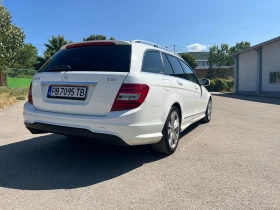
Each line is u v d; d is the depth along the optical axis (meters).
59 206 2.58
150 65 3.92
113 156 4.17
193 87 5.47
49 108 3.73
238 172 3.51
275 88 21.94
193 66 58.16
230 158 4.10
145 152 4.38
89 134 3.37
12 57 19.52
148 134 3.54
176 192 2.91
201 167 3.69
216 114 9.22
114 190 2.95
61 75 3.67
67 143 4.89
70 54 3.93
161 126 3.79
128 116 3.26
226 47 53.94
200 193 2.88
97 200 2.71
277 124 7.13
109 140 3.33
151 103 3.54
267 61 22.81
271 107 11.70
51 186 3.03
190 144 4.93
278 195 2.85
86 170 3.55
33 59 47.50
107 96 3.33
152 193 2.88
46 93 3.79
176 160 3.99
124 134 3.27
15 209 2.51
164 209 2.54
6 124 6.64
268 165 3.79
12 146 4.66
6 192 2.87
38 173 3.42
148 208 2.56
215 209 2.54
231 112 9.80
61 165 3.73
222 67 54.56
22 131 5.86
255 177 3.34
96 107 3.37
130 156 4.17
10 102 11.41
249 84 25.64
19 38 19.34
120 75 3.36
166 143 4.02
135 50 3.70
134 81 3.35
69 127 3.47
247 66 25.84
